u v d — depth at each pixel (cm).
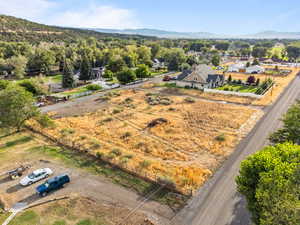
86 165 2591
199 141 3203
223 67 11625
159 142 3198
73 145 3008
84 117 4244
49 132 3494
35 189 2188
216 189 2152
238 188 1734
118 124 3903
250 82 6956
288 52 16038
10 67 8638
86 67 7694
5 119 3161
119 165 2552
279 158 1584
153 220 1770
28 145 3086
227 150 2933
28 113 3375
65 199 2028
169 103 5091
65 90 6575
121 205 1944
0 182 2297
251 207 1548
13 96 3203
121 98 5588
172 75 9175
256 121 3959
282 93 5869
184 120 4056
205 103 5119
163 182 2200
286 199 1215
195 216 1812
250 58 16525
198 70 7125
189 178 2306
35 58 9650
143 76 8056
